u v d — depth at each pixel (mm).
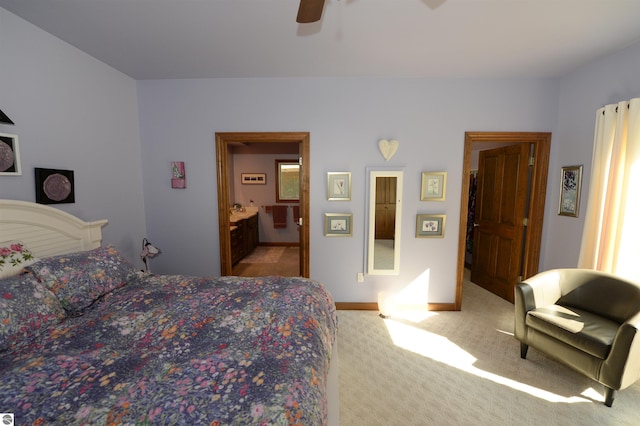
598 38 2049
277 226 5992
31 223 1830
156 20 1863
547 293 2201
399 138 2906
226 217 3068
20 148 1835
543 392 1849
